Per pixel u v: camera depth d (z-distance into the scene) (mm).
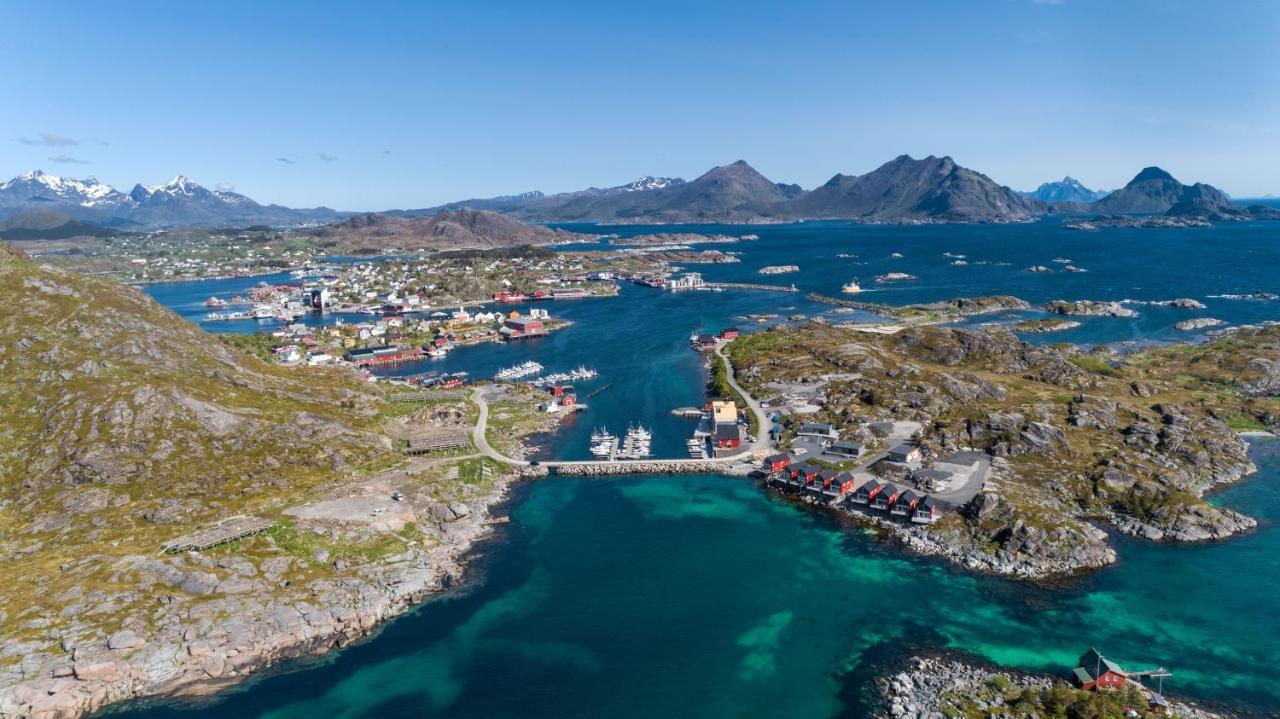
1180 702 90875
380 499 145875
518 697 97375
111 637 101000
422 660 105062
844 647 105500
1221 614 109812
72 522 128375
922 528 137500
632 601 119062
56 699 94125
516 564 131250
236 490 143500
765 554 133000
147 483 139625
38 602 107000
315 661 104688
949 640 105812
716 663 103188
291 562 122312
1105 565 123750
